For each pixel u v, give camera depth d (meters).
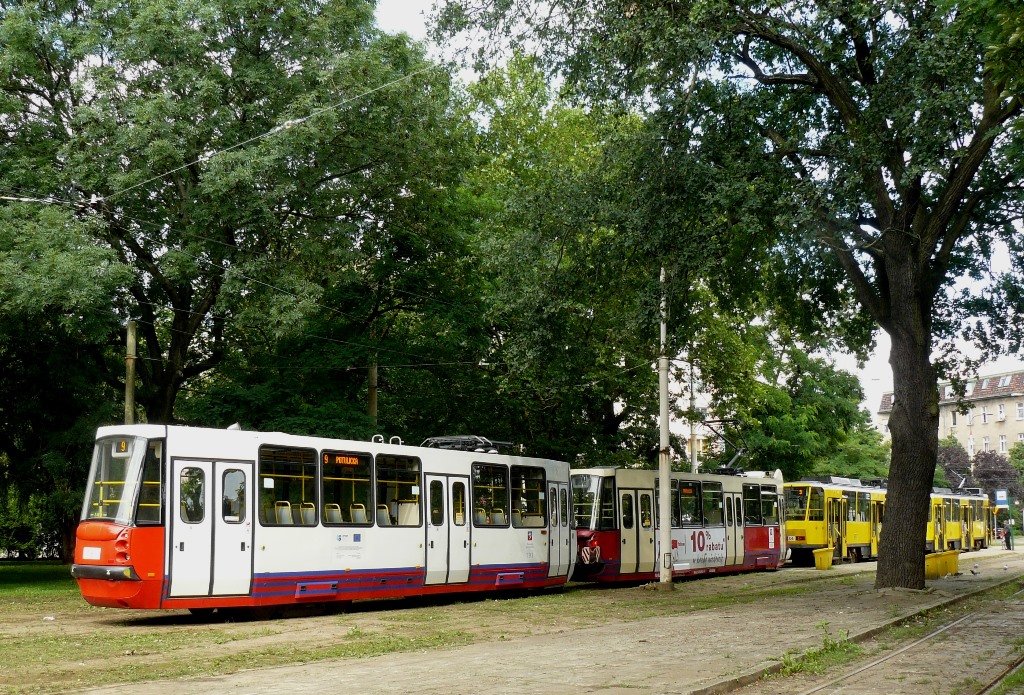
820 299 29.84
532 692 10.58
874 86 21.34
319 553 20.39
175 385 30.52
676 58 21.44
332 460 21.05
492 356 34.84
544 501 27.31
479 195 38.84
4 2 27.97
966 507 60.84
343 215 30.27
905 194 24.20
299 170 26.97
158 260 26.92
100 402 30.30
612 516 30.62
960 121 20.75
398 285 32.47
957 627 18.42
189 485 18.52
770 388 50.53
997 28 12.55
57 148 26.91
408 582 22.48
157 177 25.98
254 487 19.41
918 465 25.30
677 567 32.47
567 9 23.16
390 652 14.49
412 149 28.78
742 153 23.55
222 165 24.52
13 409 30.06
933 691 11.31
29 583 29.08
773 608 21.42
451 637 16.38
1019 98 13.17
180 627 17.55
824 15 20.80
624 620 19.38
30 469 30.41
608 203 24.19
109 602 17.92
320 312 31.66
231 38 26.69
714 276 23.67
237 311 27.20
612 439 41.38
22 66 26.58
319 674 12.02
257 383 30.67
